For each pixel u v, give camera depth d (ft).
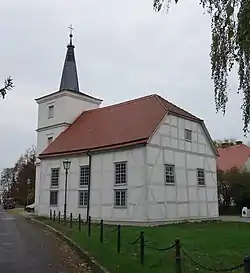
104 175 88.48
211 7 26.35
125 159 84.48
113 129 95.96
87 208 90.68
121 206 83.15
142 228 68.74
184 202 87.66
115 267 30.81
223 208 130.31
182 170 88.94
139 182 80.43
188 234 56.65
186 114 95.55
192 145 93.61
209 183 97.04
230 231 62.23
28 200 211.61
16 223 87.20
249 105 26.50
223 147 181.78
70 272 31.91
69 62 137.18
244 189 125.90
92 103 128.67
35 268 33.37
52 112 125.29
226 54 26.16
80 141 101.60
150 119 88.12
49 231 67.97
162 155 83.97
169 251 38.34
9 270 32.37
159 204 80.74
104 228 68.13
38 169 126.93
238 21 24.43
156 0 27.48
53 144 111.34
